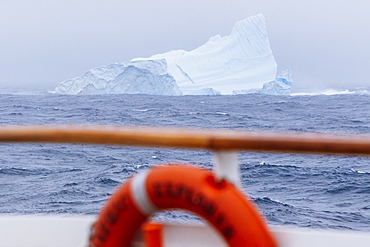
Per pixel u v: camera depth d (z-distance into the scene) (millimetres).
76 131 7242
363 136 6406
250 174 120938
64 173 123188
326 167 126562
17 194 102375
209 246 7703
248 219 6062
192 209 6230
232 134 6730
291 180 114750
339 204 95938
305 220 85188
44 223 9078
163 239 7836
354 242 7477
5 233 9078
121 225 6582
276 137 6535
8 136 7504
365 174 118562
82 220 8984
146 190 6410
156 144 6934
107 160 140750
